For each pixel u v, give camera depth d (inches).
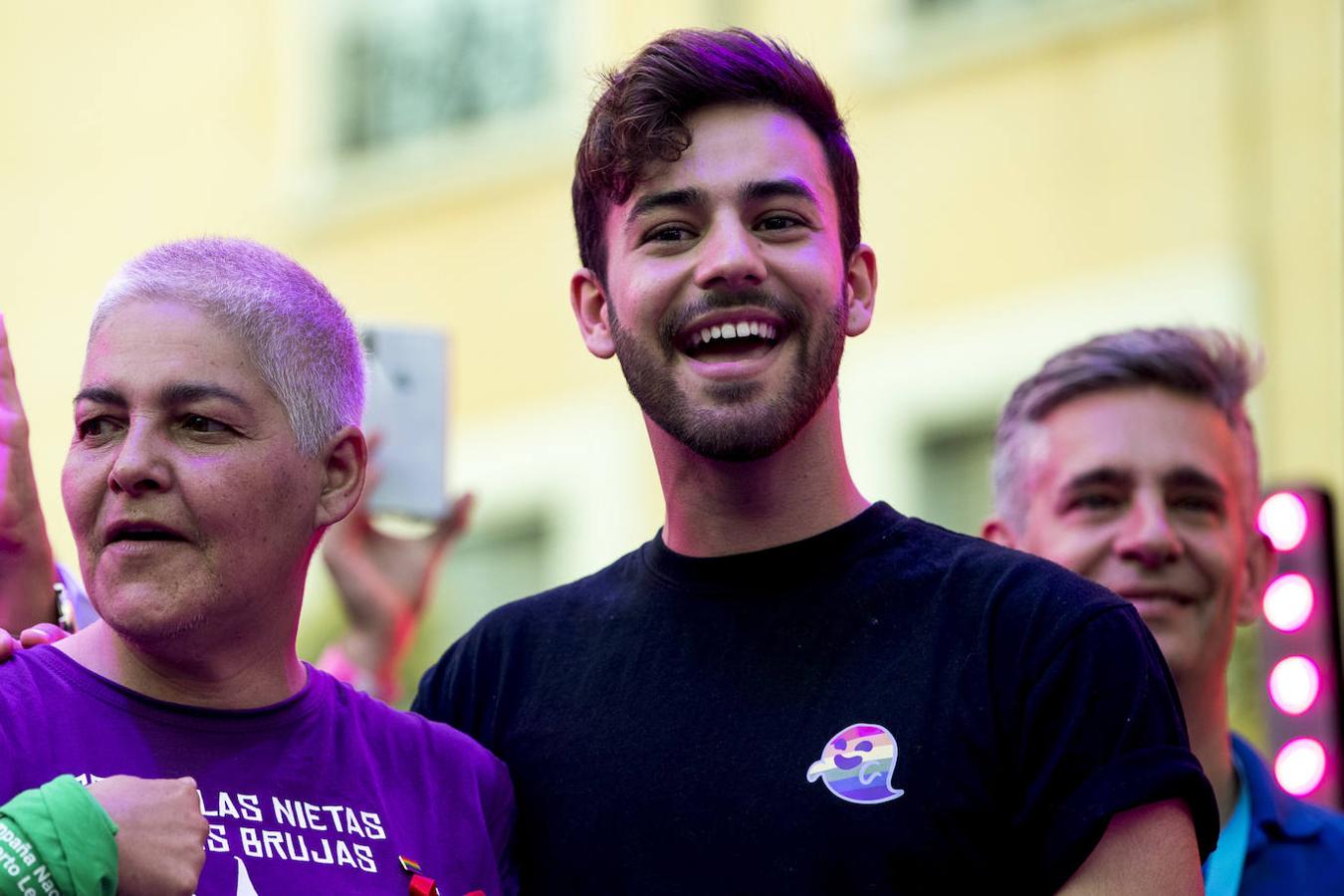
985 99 386.0
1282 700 197.8
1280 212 358.6
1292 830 166.4
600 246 142.3
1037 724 126.6
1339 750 195.8
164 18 482.0
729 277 133.1
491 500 427.8
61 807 111.7
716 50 137.6
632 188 137.6
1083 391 169.9
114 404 123.6
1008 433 175.6
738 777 130.1
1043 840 125.3
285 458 125.5
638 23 425.4
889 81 393.7
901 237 390.0
